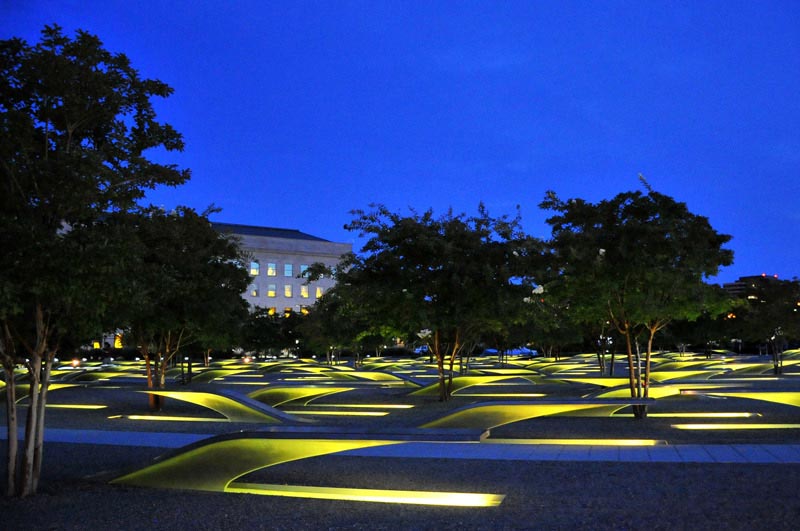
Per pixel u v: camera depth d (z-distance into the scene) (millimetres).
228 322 26188
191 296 22250
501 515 7789
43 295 8609
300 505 8414
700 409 20469
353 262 22594
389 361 63625
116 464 11734
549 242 18578
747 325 36062
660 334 51781
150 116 10336
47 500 8734
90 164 8656
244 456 9039
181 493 9172
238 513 8016
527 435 15031
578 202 18016
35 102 9305
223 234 25094
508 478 9938
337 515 7902
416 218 22047
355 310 23859
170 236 20203
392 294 21438
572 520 7465
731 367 36656
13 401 9109
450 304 21578
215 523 7570
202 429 17156
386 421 18203
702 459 10852
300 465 11320
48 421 19828
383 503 8492
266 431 8969
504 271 20203
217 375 36594
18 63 8961
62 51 9258
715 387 18266
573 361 58406
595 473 10086
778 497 8109
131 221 9961
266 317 51656
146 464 9562
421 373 41344
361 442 8578
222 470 9180
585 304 18547
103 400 28062
